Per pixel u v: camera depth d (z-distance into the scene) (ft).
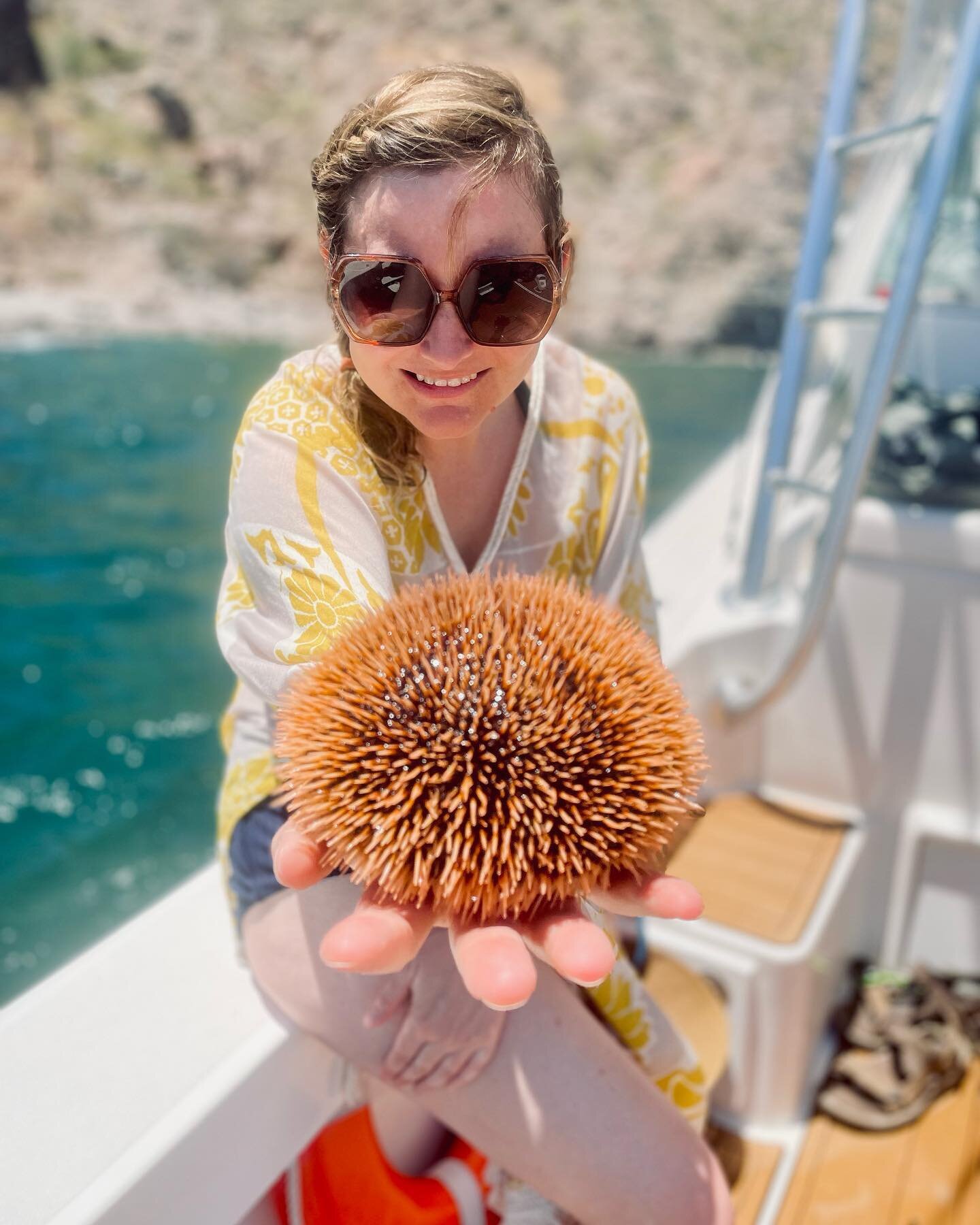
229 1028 3.38
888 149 7.73
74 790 14.01
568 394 3.34
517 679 2.04
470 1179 3.72
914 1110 5.23
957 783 5.79
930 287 6.70
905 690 5.75
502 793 1.99
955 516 5.44
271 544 2.78
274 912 3.26
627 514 3.49
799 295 5.90
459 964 2.02
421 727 2.01
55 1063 3.25
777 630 5.98
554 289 2.50
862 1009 5.80
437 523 3.10
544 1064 2.97
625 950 4.51
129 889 11.96
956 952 6.00
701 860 5.58
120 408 39.24
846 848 5.72
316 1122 3.54
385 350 2.51
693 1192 2.93
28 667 17.81
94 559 23.34
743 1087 5.12
